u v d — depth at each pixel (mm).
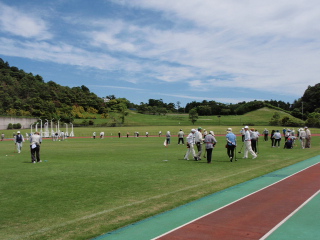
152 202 9859
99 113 187375
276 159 21406
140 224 7801
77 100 186875
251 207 9297
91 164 19562
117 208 9188
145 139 59031
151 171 16422
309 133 31250
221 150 30125
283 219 8125
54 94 176875
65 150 31969
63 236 6992
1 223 7945
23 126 120688
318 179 13781
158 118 174375
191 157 23734
